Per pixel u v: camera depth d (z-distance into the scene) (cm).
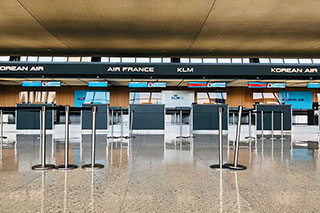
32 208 218
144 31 924
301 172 357
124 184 293
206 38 1004
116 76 1552
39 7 722
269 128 1192
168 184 293
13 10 741
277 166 400
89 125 1216
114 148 621
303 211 212
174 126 1227
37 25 865
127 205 225
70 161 439
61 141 795
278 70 1579
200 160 453
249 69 1580
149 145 691
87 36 986
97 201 236
